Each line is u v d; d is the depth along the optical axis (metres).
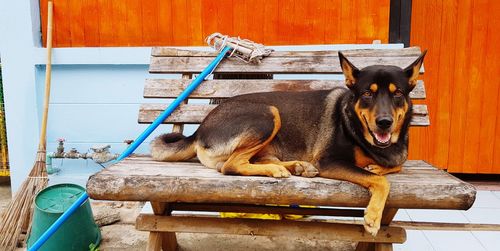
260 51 2.99
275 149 2.36
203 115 2.91
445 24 4.02
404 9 3.60
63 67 3.88
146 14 3.84
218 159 2.26
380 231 2.30
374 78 1.98
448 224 2.88
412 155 4.24
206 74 2.96
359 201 1.94
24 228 3.19
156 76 3.88
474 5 3.98
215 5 3.78
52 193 2.98
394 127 1.96
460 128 4.17
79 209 2.86
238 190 1.98
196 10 3.80
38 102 3.91
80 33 3.90
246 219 2.40
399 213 3.53
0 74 4.15
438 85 4.12
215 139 2.28
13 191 4.02
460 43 4.04
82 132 3.96
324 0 3.67
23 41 3.79
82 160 3.96
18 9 3.76
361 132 2.06
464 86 4.11
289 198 1.97
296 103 2.38
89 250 2.92
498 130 4.14
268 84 2.96
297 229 2.36
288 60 3.02
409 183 1.94
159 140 2.58
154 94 3.02
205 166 2.35
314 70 2.97
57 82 3.90
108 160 3.76
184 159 2.52
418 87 2.80
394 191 1.92
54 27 3.89
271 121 2.23
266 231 2.38
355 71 2.07
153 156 2.54
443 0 3.99
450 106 4.14
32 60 3.81
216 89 2.97
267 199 1.99
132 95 3.89
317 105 2.34
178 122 2.93
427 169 2.36
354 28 3.68
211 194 2.00
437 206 1.93
